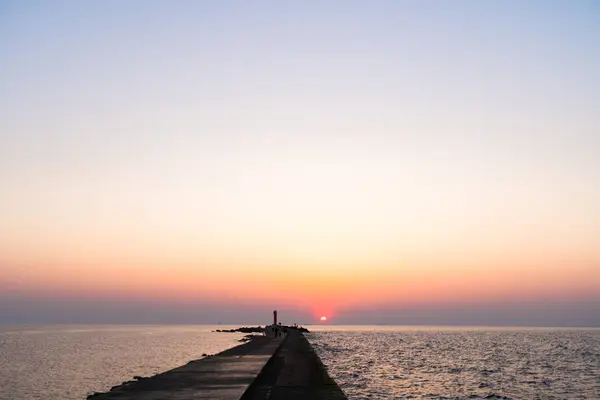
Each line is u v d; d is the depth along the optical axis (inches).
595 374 1985.7
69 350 3403.1
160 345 4097.0
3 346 3878.0
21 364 2338.8
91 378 1781.5
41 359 2632.9
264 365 1261.1
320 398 824.9
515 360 2618.1
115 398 757.3
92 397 790.5
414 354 2994.6
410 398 1337.4
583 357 2859.3
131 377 1812.3
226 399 740.0
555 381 1758.1
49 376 1845.5
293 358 1656.0
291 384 997.2
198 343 4456.2
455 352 3211.1
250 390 887.7
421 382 1664.6
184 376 1033.5
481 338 5851.4
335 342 4552.2
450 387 1560.0
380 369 2064.5
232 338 5698.8
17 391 1465.3
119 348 3656.5
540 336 6776.6
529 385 1646.2
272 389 924.0
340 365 2207.2
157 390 839.1
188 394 792.9
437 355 2928.2
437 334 7628.0
